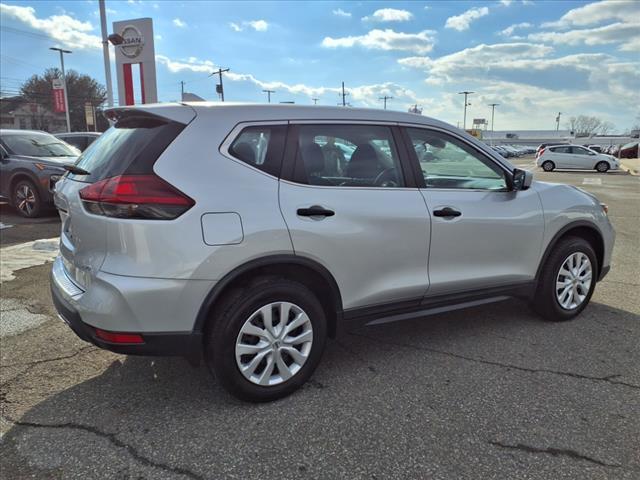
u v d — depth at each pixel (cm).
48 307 460
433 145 361
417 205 339
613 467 243
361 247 317
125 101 1631
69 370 341
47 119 7306
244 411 291
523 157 6544
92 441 262
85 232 277
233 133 287
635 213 1170
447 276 360
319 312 309
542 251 408
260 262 282
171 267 261
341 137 322
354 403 300
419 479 235
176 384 322
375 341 393
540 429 274
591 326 425
